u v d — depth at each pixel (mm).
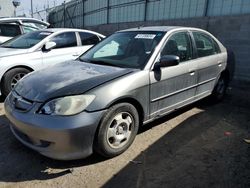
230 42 8039
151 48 3764
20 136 3123
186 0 9641
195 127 4203
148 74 3451
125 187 2717
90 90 2914
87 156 2955
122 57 3848
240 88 6906
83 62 3918
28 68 5457
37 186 2699
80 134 2781
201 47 4633
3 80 5137
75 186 2711
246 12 7730
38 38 6000
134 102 3354
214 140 3781
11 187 2678
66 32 6324
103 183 2770
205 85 4773
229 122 4461
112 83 3078
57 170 2965
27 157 3201
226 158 3295
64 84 3021
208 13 8891
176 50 4035
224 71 5367
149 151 3412
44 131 2730
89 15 18125
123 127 3248
